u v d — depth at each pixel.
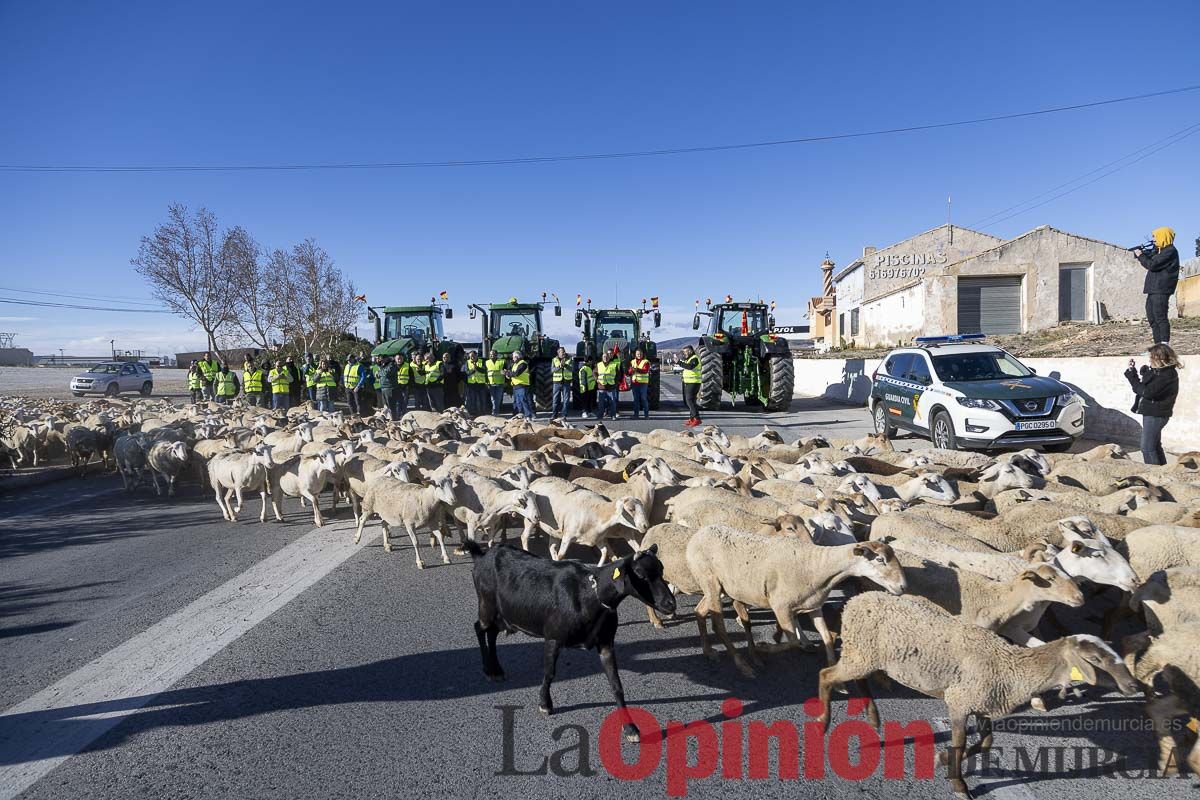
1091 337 24.14
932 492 7.96
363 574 7.93
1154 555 5.75
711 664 5.71
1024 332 32.81
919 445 15.10
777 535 5.89
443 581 7.66
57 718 4.86
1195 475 8.52
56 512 11.68
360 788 4.04
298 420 17.12
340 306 41.47
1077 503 7.38
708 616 6.47
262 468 10.40
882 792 4.04
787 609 5.47
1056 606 6.53
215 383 28.39
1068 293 35.53
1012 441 12.73
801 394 33.34
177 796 3.98
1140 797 3.96
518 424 14.88
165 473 12.86
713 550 5.80
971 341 16.50
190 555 8.86
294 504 12.12
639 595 4.50
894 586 4.96
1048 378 13.52
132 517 11.19
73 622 6.63
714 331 25.30
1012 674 4.07
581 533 7.81
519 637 6.29
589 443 11.83
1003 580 5.45
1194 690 4.08
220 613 6.77
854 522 6.96
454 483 8.25
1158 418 10.00
